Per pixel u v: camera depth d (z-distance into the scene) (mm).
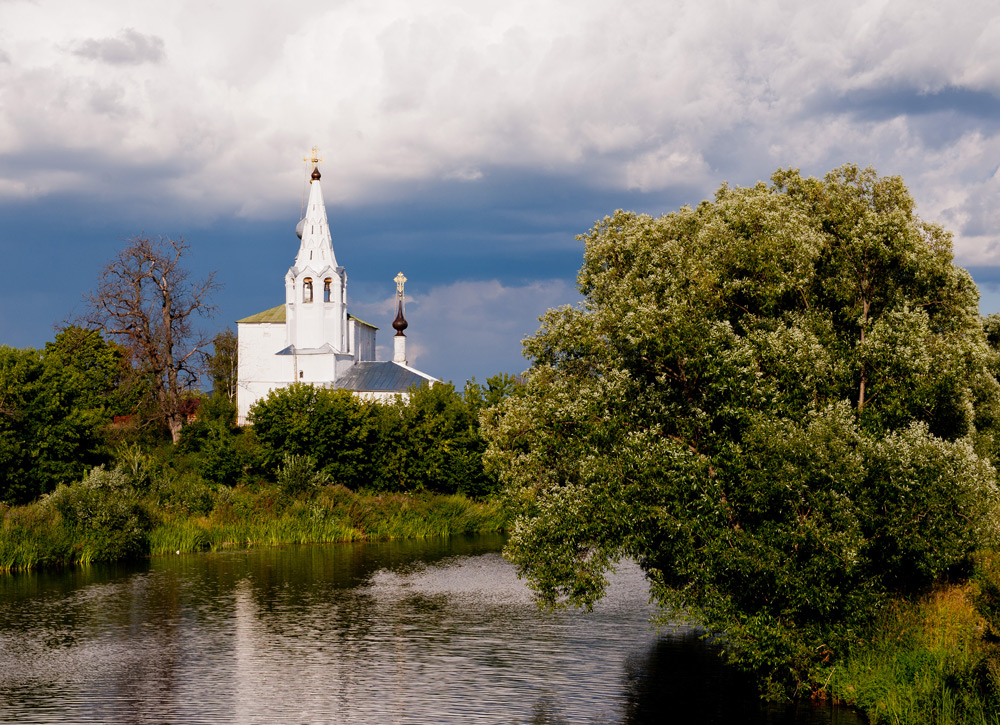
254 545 61781
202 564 52812
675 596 26031
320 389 82625
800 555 24438
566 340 33500
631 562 53188
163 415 85688
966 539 24203
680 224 34000
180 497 63281
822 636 25375
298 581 47188
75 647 33062
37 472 64250
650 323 26406
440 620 37500
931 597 26328
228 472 74250
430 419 81750
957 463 24266
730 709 25562
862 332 27734
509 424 32844
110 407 91375
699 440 26469
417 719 25297
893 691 23484
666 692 27344
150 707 26328
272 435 77125
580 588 26281
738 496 25125
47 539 51531
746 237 29406
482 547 62031
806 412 25688
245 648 32969
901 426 26484
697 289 28000
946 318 29109
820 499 24016
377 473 79938
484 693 27531
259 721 25219
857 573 24609
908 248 28094
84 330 91688
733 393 25406
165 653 32250
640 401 26641
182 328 87000
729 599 24953
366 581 47250
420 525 69562
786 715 24844
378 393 111375
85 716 25609
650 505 24969
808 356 26047
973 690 22344
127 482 60188
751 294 28000
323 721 25188
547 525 26422
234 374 124750
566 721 25031
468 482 79938
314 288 114938
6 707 26359
